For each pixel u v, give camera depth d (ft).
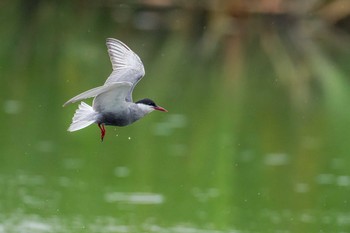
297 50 91.25
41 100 66.59
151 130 59.88
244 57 87.35
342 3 99.40
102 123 26.89
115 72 27.43
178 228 42.55
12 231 41.24
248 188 49.19
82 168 51.26
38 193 46.73
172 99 69.72
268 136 59.98
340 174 52.01
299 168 52.90
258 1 98.89
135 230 42.04
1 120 60.49
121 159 53.42
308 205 46.73
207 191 48.39
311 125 63.72
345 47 93.81
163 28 98.37
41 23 98.37
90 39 91.35
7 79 73.56
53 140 56.75
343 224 43.98
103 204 45.50
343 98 72.74
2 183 48.11
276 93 73.46
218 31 97.14
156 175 50.62
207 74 79.77
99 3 108.37
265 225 43.65
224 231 42.42
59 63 80.84
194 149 55.88
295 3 99.25
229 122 63.26
